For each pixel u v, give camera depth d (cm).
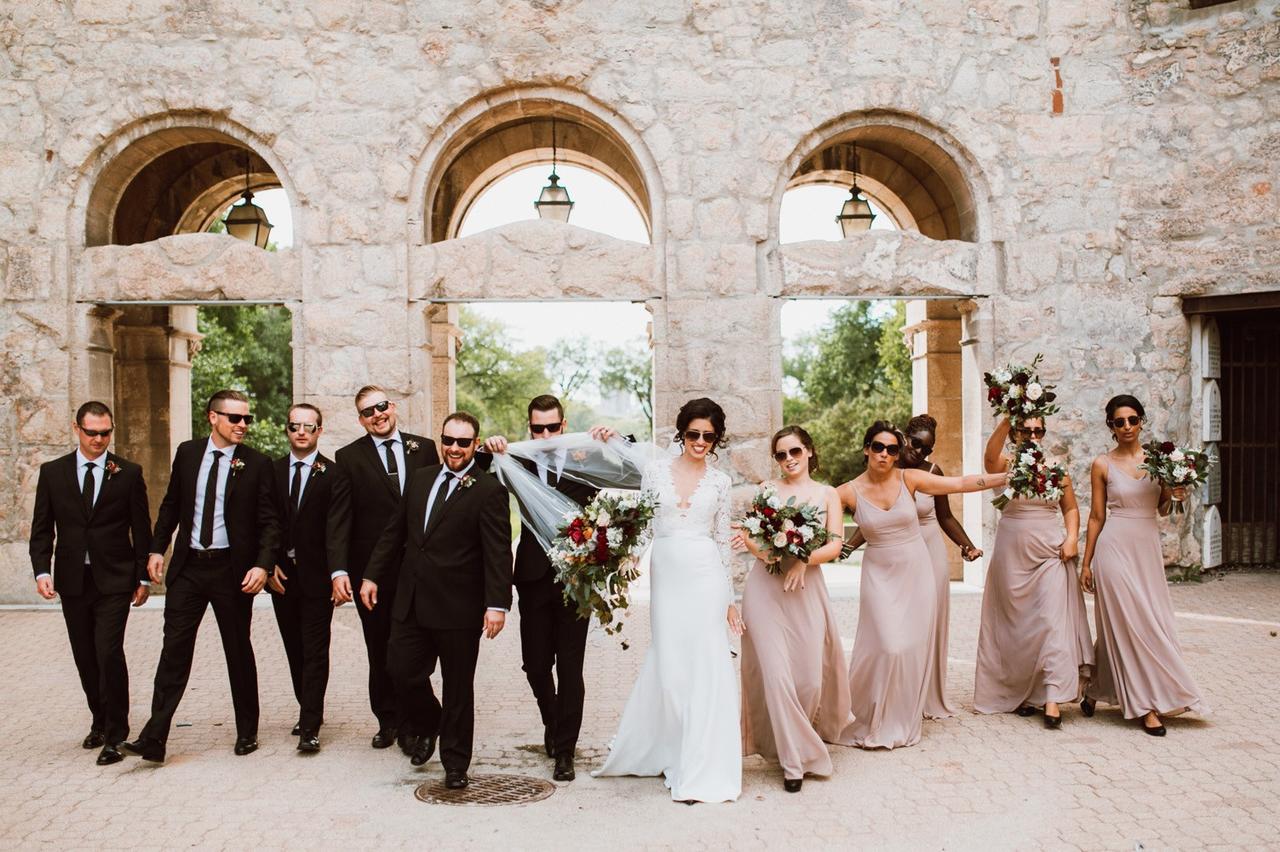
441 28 963
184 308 1240
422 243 980
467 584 474
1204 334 1040
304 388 956
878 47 986
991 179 996
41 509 532
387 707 539
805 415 3659
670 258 972
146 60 952
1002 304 999
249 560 521
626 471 523
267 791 468
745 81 978
